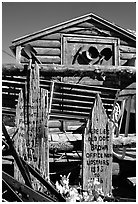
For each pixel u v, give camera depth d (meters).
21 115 4.16
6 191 2.57
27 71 4.19
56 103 5.74
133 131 9.38
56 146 4.78
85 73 4.41
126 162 5.25
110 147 4.30
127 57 10.62
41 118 4.14
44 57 9.96
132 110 8.61
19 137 4.09
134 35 10.53
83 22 10.25
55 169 5.17
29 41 9.88
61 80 9.56
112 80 5.52
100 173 4.23
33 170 3.39
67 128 10.03
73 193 3.37
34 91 4.18
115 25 10.33
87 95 5.65
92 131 4.28
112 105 5.89
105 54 10.58
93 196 3.53
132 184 4.54
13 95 5.40
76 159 5.67
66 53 10.11
